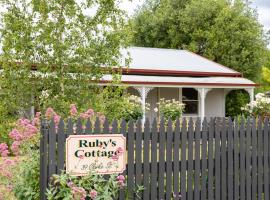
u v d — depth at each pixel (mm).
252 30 33250
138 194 5922
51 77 9820
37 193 5555
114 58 10578
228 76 24812
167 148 6105
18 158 5781
